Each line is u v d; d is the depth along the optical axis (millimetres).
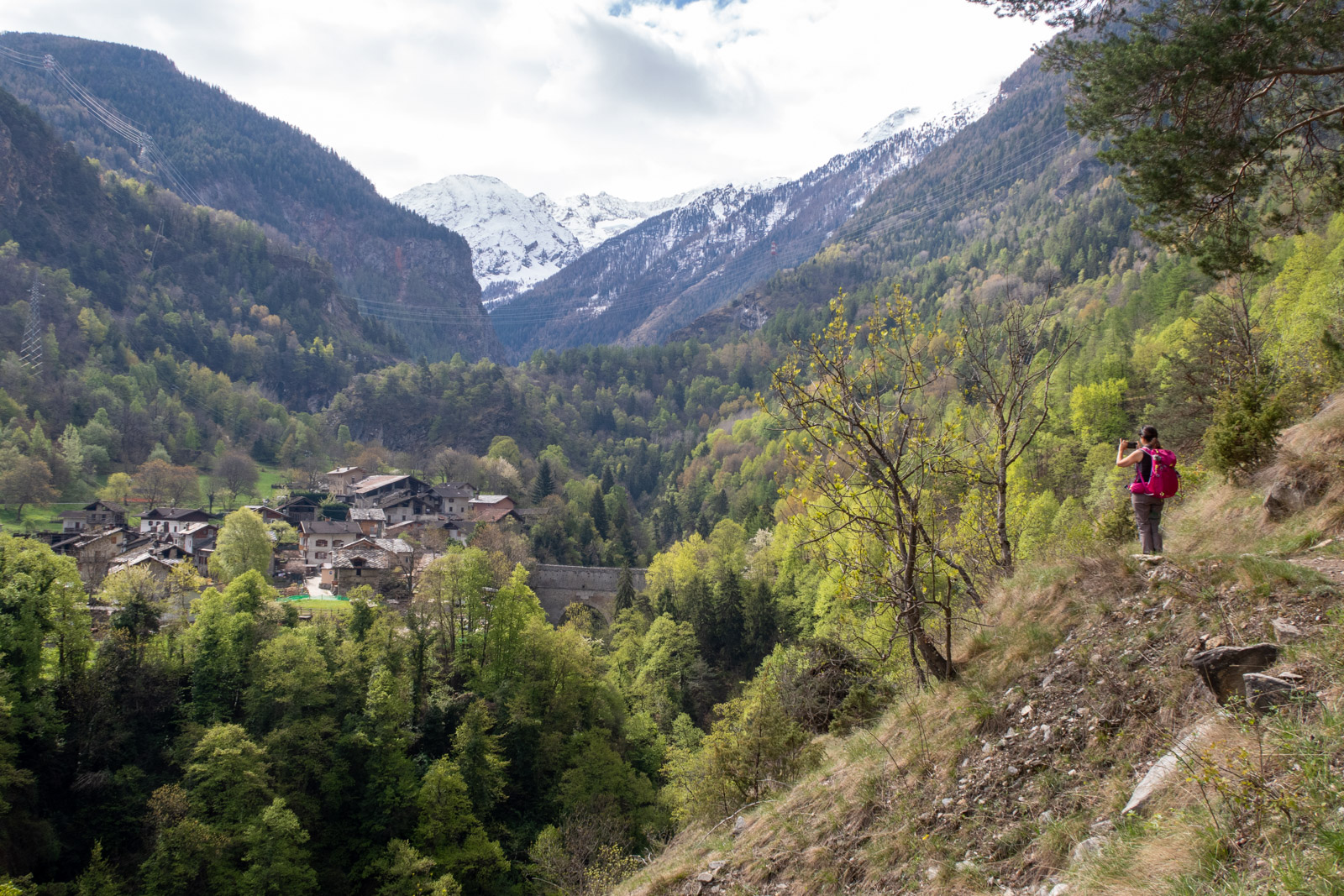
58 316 175500
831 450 13414
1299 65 14336
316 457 160625
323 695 44031
